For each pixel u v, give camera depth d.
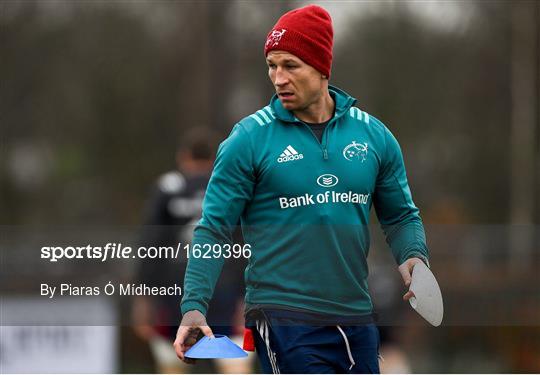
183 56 96.56
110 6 93.69
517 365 25.78
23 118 95.00
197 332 13.43
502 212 102.31
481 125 101.12
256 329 13.88
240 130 13.59
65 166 96.75
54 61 94.06
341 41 91.56
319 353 13.49
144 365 23.52
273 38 13.57
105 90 94.88
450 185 101.75
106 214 96.44
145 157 96.62
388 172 14.21
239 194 13.50
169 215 22.45
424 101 97.62
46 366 21.98
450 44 96.81
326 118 13.96
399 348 20.03
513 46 96.25
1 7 92.19
